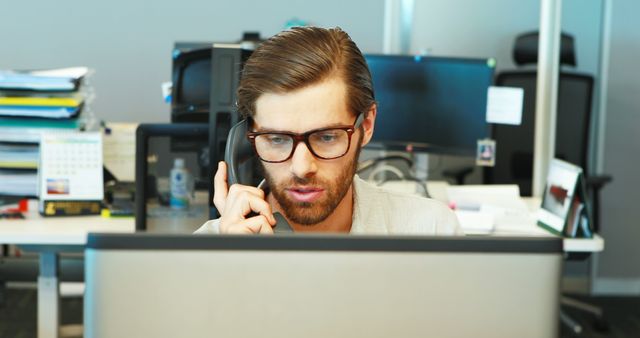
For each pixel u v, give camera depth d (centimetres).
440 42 429
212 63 211
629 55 452
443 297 65
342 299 65
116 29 465
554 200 255
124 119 471
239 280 64
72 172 268
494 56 436
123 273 64
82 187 268
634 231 466
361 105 103
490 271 65
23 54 464
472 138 328
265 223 98
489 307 65
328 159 102
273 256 64
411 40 426
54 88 270
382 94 328
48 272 280
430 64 327
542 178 339
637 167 461
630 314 435
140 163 231
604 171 461
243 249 64
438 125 328
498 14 432
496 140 424
